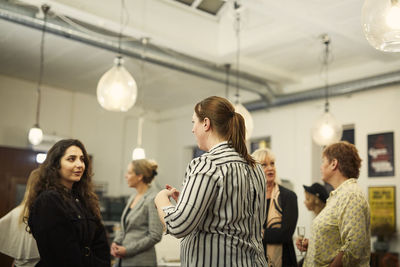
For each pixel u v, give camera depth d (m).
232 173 1.50
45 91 7.18
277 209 2.67
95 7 4.30
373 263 3.51
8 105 6.73
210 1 4.94
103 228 2.38
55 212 2.01
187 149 8.29
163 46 5.04
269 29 4.78
